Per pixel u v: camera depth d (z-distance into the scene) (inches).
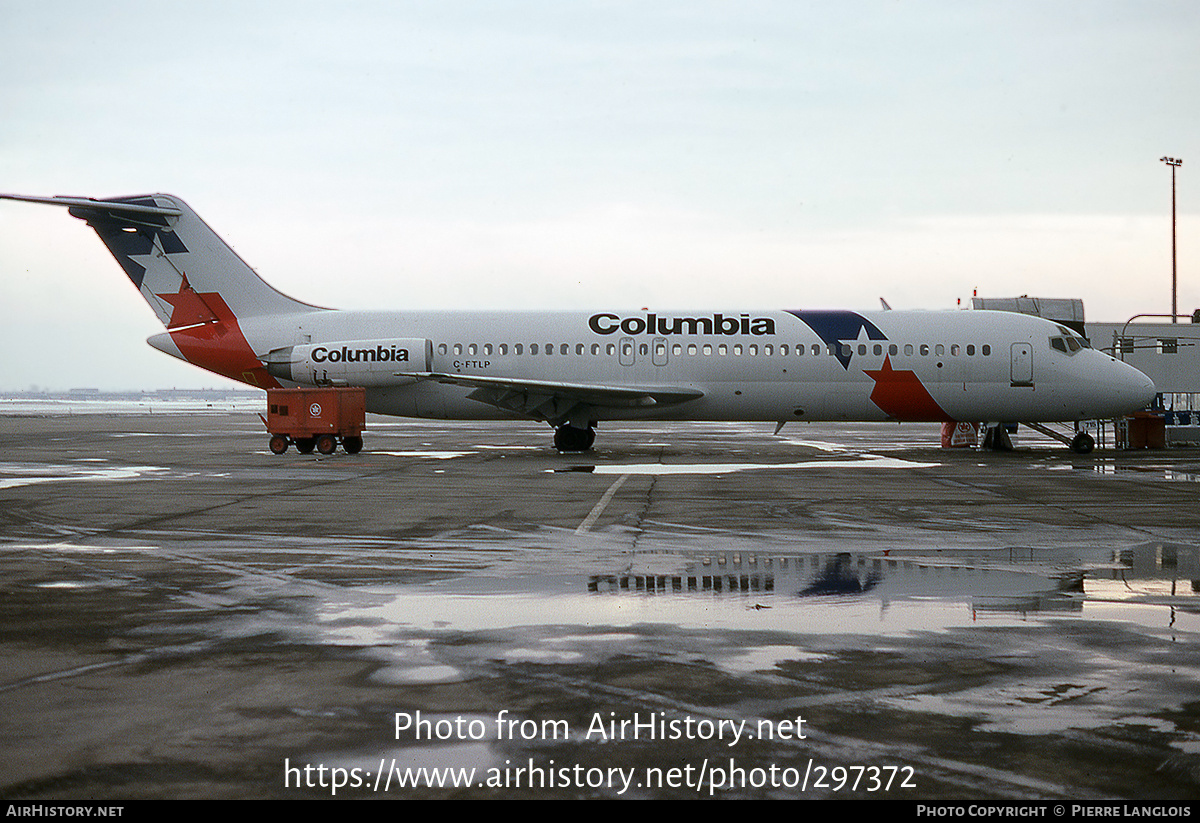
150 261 1242.6
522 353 1207.6
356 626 316.8
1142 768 201.0
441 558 445.1
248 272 1242.6
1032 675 261.6
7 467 980.6
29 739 215.8
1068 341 1193.4
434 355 1211.9
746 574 405.7
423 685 254.1
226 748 211.5
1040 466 1005.2
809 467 984.9
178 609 341.7
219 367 1240.8
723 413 1203.2
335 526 548.4
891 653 283.4
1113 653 283.3
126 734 219.0
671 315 1203.9
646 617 328.8
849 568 418.9
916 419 1215.6
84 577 400.2
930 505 649.0
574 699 243.1
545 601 354.0
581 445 1243.2
